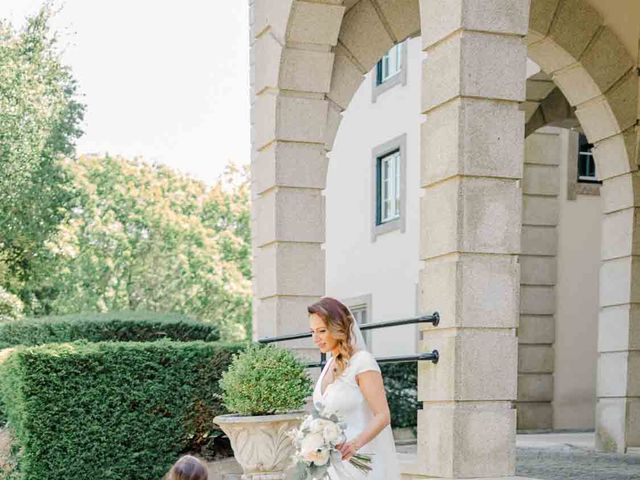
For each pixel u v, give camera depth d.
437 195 6.07
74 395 8.07
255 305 12.65
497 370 5.84
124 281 27.08
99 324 12.05
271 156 8.77
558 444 10.80
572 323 13.93
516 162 5.96
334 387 5.00
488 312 5.86
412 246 14.68
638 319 9.32
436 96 6.09
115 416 8.20
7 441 8.84
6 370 9.00
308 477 4.65
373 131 16.11
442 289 5.94
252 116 12.79
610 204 9.50
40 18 22.69
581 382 13.92
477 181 5.91
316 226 8.82
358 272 16.52
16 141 21.88
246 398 6.93
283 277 8.70
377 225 15.95
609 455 9.16
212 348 8.62
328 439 4.62
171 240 28.09
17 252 22.78
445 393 5.82
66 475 8.02
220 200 33.16
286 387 6.99
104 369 8.19
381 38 9.18
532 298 13.68
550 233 13.79
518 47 5.99
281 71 8.70
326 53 8.78
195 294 28.33
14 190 21.84
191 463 4.28
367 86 16.39
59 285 24.30
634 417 9.34
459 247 5.84
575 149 14.05
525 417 13.55
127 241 26.95
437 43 6.12
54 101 22.73
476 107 5.90
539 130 13.74
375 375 4.95
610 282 9.53
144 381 8.33
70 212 24.27
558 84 9.54
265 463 6.86
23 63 22.33
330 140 9.01
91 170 28.05
